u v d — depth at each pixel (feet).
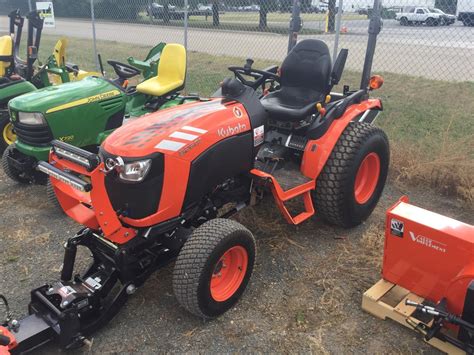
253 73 14.16
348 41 36.73
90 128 15.67
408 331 9.32
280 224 13.46
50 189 13.76
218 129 10.06
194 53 40.73
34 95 15.15
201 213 10.53
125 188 9.05
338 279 11.01
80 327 8.82
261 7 38.01
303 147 12.44
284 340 9.19
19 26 22.25
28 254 12.26
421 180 16.29
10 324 8.13
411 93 26.96
